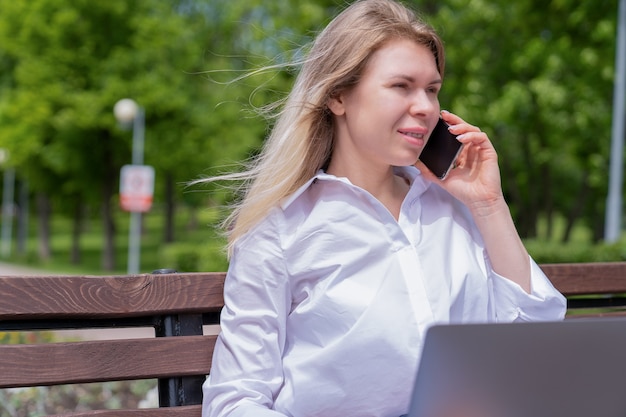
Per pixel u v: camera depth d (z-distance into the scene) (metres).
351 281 2.85
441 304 2.87
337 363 2.76
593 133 30.03
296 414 2.81
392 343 2.76
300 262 2.87
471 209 3.09
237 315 2.84
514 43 29.09
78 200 49.81
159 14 42.88
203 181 3.08
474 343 2.06
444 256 2.97
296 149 2.98
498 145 32.31
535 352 2.11
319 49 3.00
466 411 2.12
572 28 28.02
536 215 34.84
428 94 2.96
